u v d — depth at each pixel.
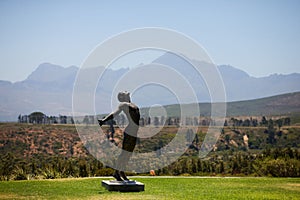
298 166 22.56
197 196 13.77
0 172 21.17
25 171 21.25
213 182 18.20
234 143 67.88
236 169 29.47
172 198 13.12
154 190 15.07
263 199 13.48
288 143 72.19
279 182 18.34
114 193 13.98
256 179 19.55
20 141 54.91
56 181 17.88
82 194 13.82
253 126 82.62
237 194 14.48
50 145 53.25
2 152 50.19
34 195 13.73
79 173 22.14
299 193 14.97
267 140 72.06
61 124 66.44
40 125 63.66
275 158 25.19
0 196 13.53
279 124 87.62
